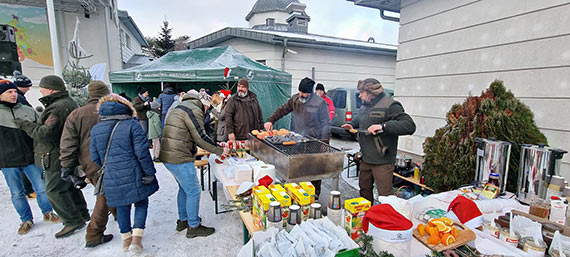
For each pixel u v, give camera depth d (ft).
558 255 3.86
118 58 35.65
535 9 7.48
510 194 6.32
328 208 5.13
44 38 26.63
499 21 8.34
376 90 7.49
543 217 5.00
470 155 7.46
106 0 30.30
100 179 6.69
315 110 10.15
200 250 7.42
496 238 4.49
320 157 7.03
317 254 3.92
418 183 9.48
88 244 7.44
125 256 7.12
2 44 12.61
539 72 7.49
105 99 6.67
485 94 7.57
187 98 7.49
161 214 9.52
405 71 11.78
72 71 19.74
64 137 6.85
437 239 4.23
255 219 5.37
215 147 7.58
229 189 7.05
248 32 25.79
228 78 18.40
